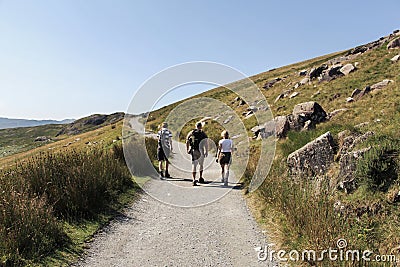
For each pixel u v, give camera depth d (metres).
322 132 9.34
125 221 6.36
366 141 6.95
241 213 6.74
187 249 5.10
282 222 5.90
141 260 4.73
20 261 4.40
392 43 25.08
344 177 6.31
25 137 113.69
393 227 4.98
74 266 4.52
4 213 4.95
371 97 14.90
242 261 4.68
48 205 5.89
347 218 5.20
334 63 27.55
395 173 5.84
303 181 6.56
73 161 7.79
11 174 6.84
